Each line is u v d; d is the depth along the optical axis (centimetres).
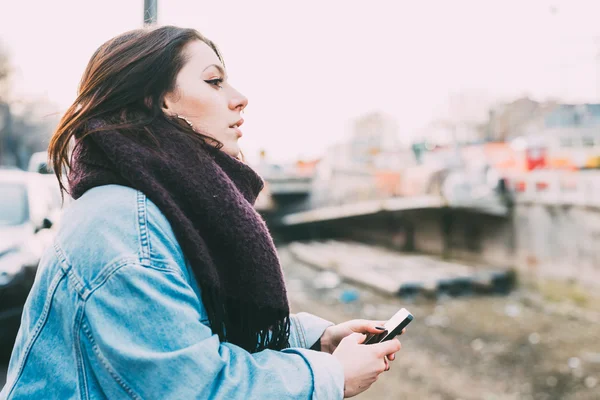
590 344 567
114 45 113
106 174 102
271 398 91
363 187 1343
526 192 820
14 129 3372
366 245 1336
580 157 764
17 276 412
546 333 614
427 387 461
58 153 110
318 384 95
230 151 117
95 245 93
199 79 113
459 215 993
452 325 660
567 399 432
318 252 1224
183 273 97
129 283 89
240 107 120
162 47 111
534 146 819
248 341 105
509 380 476
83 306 91
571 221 732
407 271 912
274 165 1738
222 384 89
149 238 94
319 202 1577
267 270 103
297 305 791
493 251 898
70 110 111
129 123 104
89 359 91
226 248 101
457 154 1052
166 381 86
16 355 102
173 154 103
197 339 90
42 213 518
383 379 480
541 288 785
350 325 132
